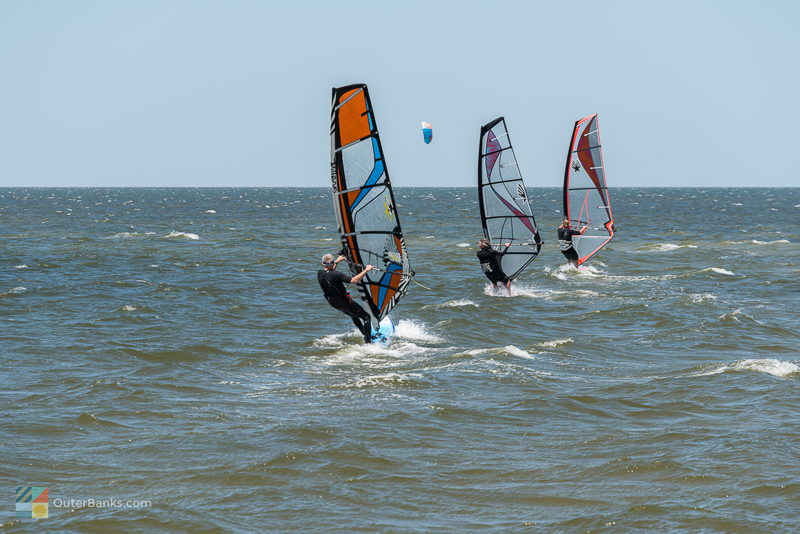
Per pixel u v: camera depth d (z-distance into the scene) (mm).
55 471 27141
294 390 37531
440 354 45625
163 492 25438
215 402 35438
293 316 57688
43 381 38719
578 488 25719
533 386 37969
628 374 40500
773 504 24047
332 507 24375
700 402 34969
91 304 61719
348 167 43500
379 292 47031
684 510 23766
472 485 26109
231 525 23109
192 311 59094
